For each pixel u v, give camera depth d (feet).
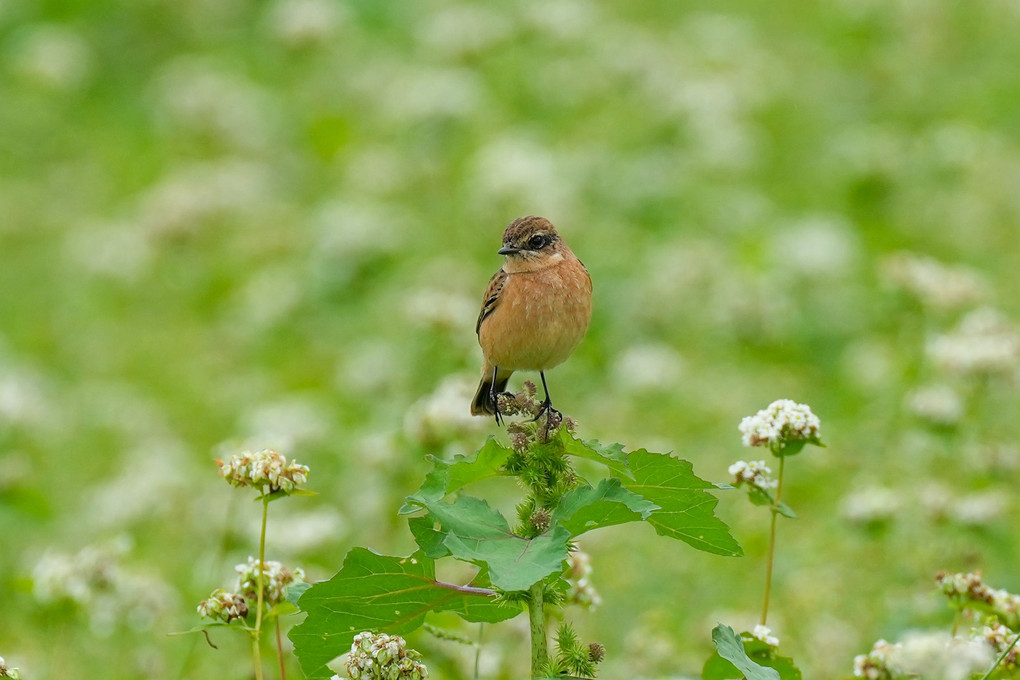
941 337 37.76
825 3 80.43
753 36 78.38
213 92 73.26
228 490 39.88
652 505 18.08
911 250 56.90
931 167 61.57
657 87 65.10
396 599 19.62
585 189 59.93
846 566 33.73
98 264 63.31
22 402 46.80
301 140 73.05
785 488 38.65
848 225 59.06
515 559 18.01
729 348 51.01
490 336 27.71
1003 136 67.15
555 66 67.36
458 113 62.49
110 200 72.13
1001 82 71.20
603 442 43.09
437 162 62.49
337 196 66.13
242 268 63.62
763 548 35.60
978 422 36.09
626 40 69.51
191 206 63.57
